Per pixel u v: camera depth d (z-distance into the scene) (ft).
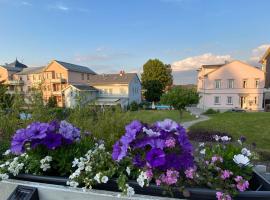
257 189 5.05
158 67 122.72
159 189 4.75
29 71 110.42
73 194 4.97
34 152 6.17
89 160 5.86
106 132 10.03
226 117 47.91
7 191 5.54
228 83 81.97
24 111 11.56
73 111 12.24
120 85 95.76
